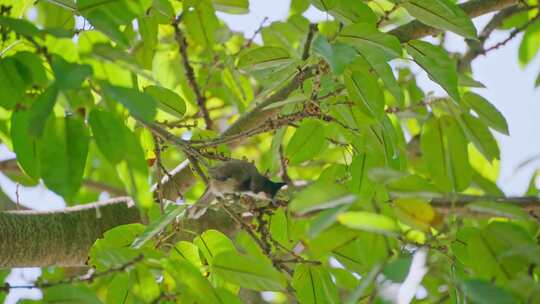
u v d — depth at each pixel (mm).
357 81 8922
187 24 11156
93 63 7148
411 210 7590
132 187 7051
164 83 13219
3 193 11875
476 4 11766
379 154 9469
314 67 9109
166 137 8906
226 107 14570
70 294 7609
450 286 7750
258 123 11273
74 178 6984
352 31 8656
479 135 10422
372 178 7031
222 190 9680
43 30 7000
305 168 13906
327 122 10070
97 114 7020
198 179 11445
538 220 8211
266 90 9750
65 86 6453
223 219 11000
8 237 9633
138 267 7930
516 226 7922
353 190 9375
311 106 9266
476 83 10172
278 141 10438
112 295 8266
